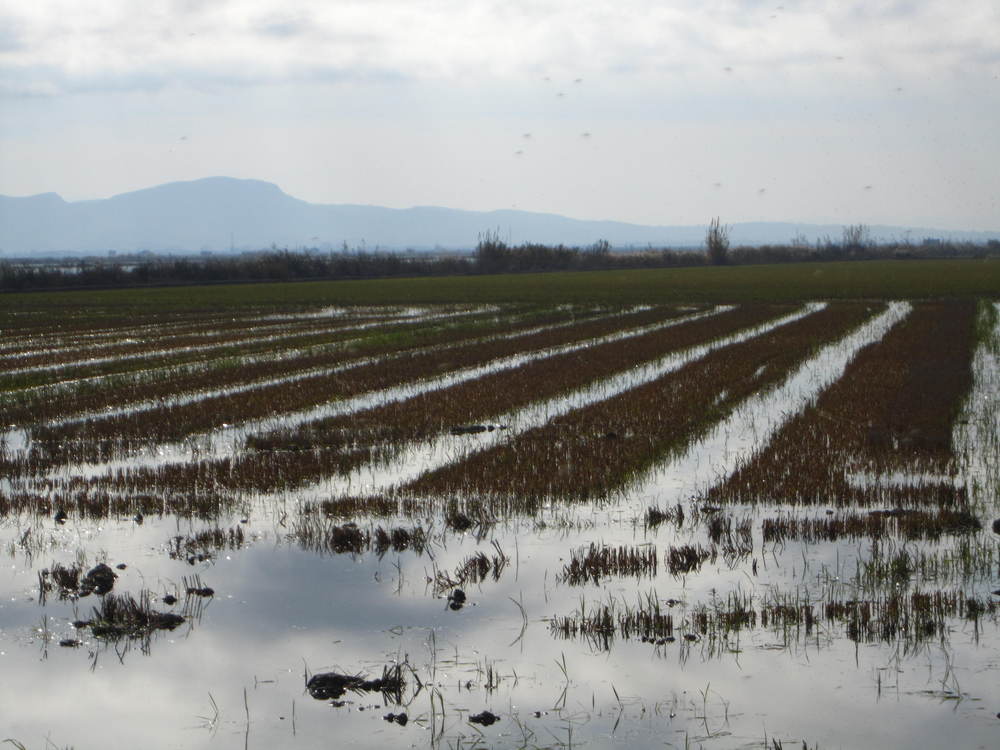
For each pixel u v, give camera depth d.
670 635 7.50
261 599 8.44
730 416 16.92
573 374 21.98
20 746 6.01
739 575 8.85
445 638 7.55
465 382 21.06
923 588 8.40
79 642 7.57
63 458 14.41
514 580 8.81
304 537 10.12
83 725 6.30
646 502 11.46
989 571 8.76
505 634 7.60
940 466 12.70
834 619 7.76
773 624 7.69
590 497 11.64
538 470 12.75
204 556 9.62
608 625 7.64
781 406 17.83
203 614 8.11
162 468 13.52
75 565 9.41
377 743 6.01
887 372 21.41
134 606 8.04
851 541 9.82
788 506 11.20
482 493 11.70
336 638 7.58
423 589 8.63
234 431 16.48
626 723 6.20
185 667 7.11
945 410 16.61
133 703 6.59
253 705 6.54
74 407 19.17
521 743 5.97
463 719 6.29
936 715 6.25
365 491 12.13
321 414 18.02
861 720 6.20
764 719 6.23
